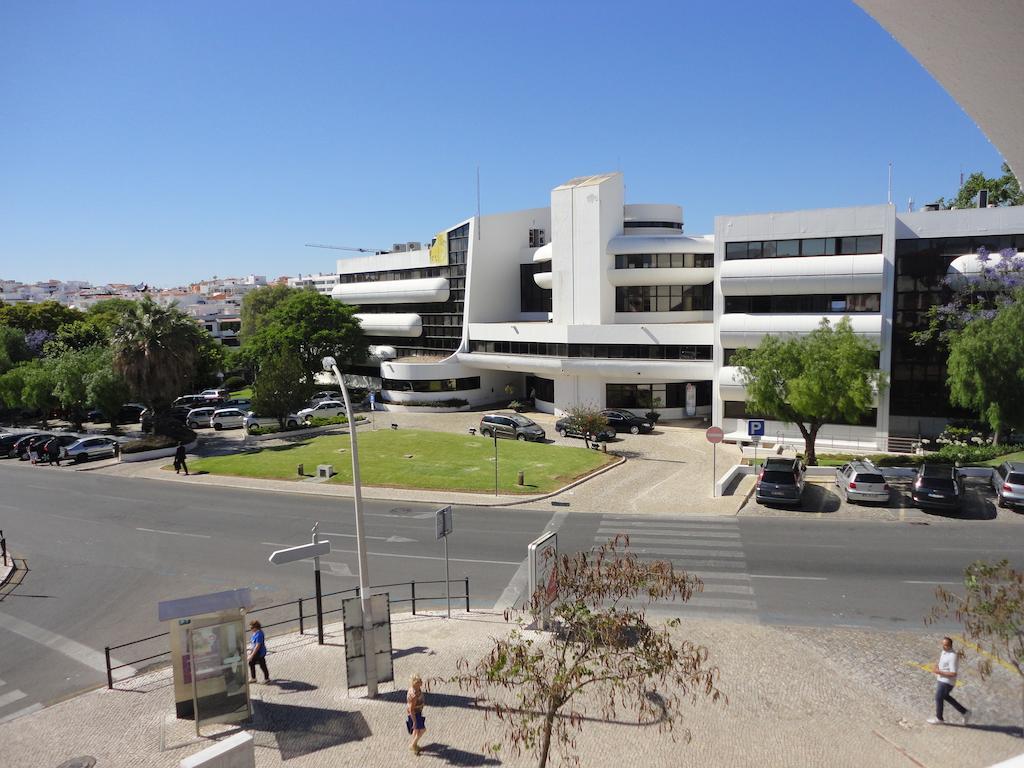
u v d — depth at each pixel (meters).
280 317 64.12
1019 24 4.48
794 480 26.41
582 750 11.30
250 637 15.48
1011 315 29.52
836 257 38.03
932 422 37.81
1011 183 56.28
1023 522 24.12
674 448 39.38
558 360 49.22
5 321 74.25
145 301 43.44
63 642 16.86
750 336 40.00
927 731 11.57
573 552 21.84
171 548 24.03
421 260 65.88
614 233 50.09
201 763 9.12
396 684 13.88
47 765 11.58
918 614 16.66
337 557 22.45
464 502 28.72
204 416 53.94
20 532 26.61
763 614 16.83
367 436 43.81
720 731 11.75
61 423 56.47
